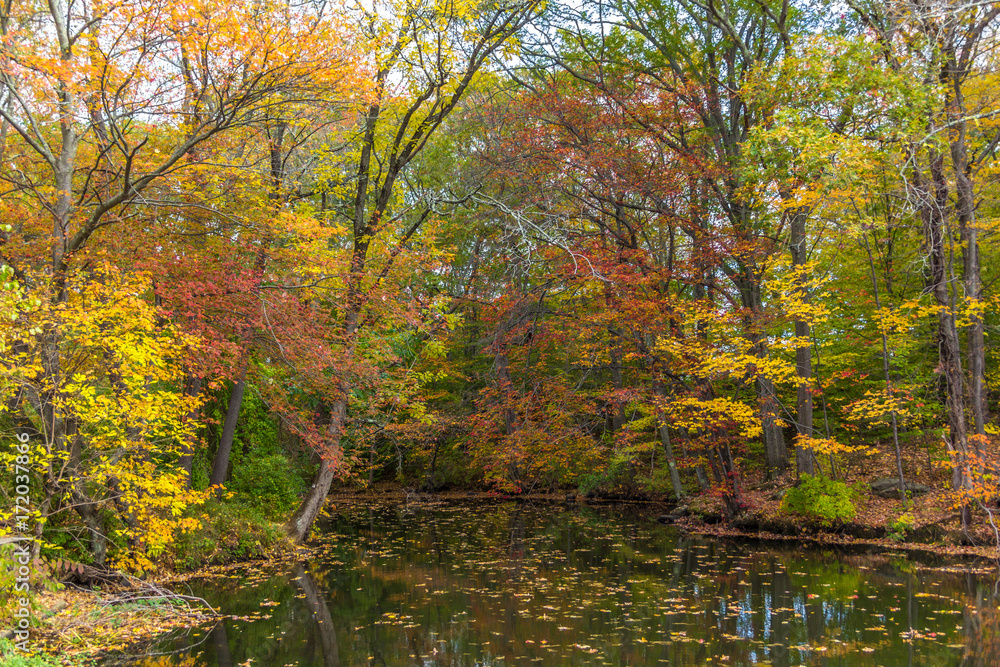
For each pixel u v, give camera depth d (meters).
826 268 19.12
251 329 10.88
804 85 12.96
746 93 13.98
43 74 7.68
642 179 16.08
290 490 16.59
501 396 17.53
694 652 7.33
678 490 21.59
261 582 11.23
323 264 10.93
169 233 10.50
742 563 12.70
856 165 11.53
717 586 10.68
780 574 11.57
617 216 17.44
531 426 16.66
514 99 18.44
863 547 14.22
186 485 11.57
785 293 14.51
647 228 19.17
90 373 8.20
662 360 16.55
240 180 10.73
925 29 11.84
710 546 14.88
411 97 14.47
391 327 14.64
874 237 16.30
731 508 17.44
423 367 19.67
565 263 17.23
